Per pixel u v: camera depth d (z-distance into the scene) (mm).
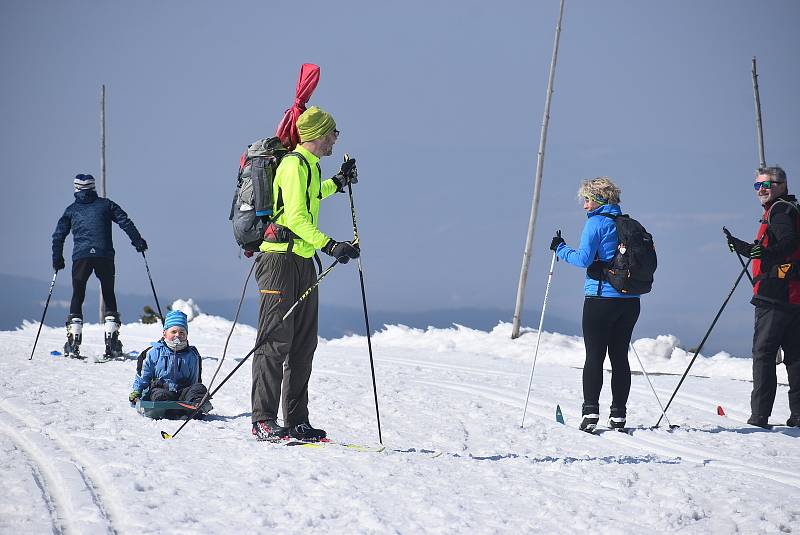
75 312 28453
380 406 20484
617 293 18656
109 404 19500
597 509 12406
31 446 15289
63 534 10891
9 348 30578
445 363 33750
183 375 19359
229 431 16906
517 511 12156
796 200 20969
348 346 42812
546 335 43469
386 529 11125
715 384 28406
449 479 13656
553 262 19500
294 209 15414
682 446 17625
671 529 11672
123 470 13422
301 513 11664
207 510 11703
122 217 28672
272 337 15812
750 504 12719
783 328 20672
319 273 16484
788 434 19938
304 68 16406
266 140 16078
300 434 16094
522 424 19047
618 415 19172
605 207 18938
